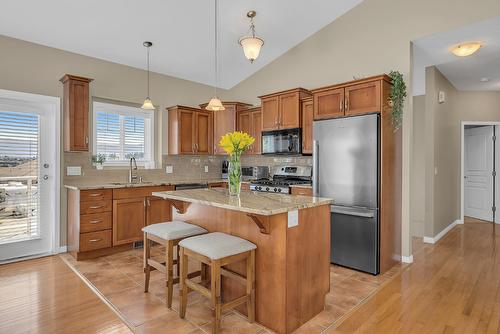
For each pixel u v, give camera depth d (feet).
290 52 15.40
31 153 11.73
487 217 19.10
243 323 6.94
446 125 15.93
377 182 9.86
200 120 16.69
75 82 11.88
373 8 12.19
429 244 13.76
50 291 8.62
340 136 10.72
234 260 6.49
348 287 8.98
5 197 11.19
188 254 6.86
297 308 6.74
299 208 6.54
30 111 11.68
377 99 10.00
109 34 12.00
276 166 16.22
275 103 14.55
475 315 7.34
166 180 16.15
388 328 6.77
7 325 6.86
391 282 9.37
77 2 10.05
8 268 10.46
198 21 12.14
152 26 11.93
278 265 6.51
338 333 6.57
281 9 12.32
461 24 10.07
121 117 14.82
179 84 16.69
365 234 10.12
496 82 16.35
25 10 10.10
